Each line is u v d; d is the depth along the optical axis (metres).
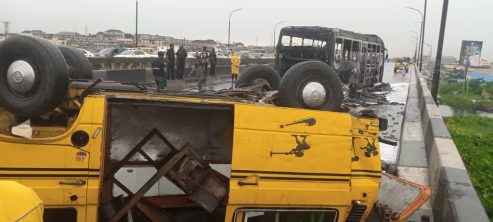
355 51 26.81
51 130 4.80
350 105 5.71
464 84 45.78
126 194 5.95
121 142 5.98
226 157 6.28
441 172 7.20
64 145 4.33
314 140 4.93
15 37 4.37
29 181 4.25
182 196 5.89
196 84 28.91
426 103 16.55
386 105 22.89
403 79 49.75
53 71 4.32
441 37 20.34
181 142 6.18
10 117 4.67
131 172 6.11
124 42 124.62
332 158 4.99
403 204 5.92
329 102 5.34
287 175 4.83
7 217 2.43
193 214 5.77
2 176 4.23
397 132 15.02
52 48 4.40
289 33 24.17
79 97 4.68
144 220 5.32
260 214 4.86
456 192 6.16
